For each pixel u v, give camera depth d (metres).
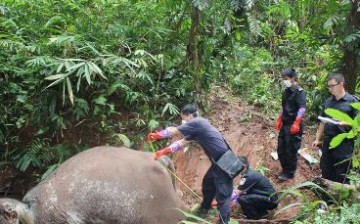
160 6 7.01
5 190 6.02
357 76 6.81
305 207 4.91
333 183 5.06
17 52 6.05
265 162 6.31
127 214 4.35
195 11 6.72
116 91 6.66
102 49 6.33
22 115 6.21
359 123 4.17
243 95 7.87
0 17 6.45
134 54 6.41
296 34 7.38
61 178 4.51
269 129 6.95
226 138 6.67
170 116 6.80
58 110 6.27
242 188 5.24
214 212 5.30
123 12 6.96
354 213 4.35
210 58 7.38
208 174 5.07
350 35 6.05
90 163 4.58
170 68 7.07
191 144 6.33
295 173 6.06
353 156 4.80
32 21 6.57
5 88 6.04
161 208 4.53
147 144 6.30
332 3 6.41
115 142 6.32
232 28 7.57
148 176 4.62
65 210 4.31
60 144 6.18
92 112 6.43
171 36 7.14
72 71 5.64
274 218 5.32
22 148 6.17
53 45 6.14
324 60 8.10
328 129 5.15
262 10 7.40
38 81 6.07
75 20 6.64
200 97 7.11
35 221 4.40
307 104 7.55
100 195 4.33
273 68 8.82
